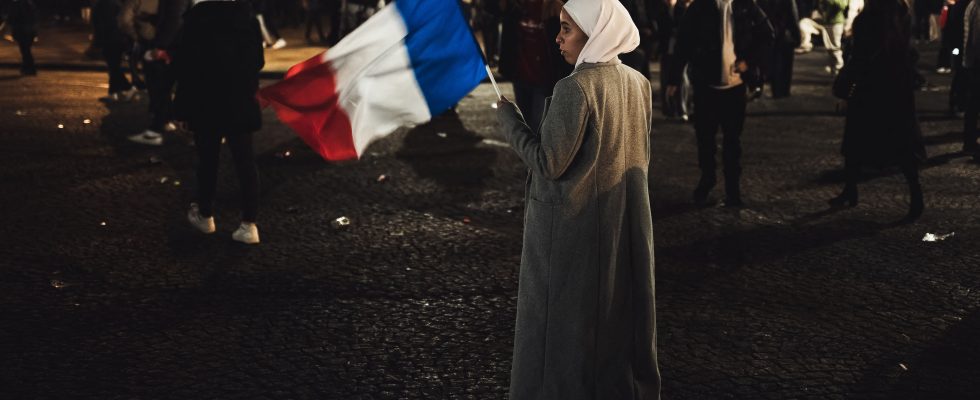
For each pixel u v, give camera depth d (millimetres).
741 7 7508
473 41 4418
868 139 7465
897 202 7938
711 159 7840
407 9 4594
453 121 12109
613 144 3324
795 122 12094
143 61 11383
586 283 3346
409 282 5902
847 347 4859
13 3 16703
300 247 6664
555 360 3396
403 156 9883
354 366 4637
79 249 6566
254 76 6637
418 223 7305
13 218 7332
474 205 7883
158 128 10477
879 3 7281
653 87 15391
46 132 11141
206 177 6863
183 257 6414
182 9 9539
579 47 3373
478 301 5570
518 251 6582
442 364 4672
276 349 4844
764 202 7961
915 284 5844
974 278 5953
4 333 4996
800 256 6434
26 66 16984
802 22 17234
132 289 5754
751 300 5574
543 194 3375
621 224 3393
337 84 4867
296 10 27375
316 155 9914
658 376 3531
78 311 5359
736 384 4426
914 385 4414
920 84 14570
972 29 9734
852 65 7426
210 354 4773
